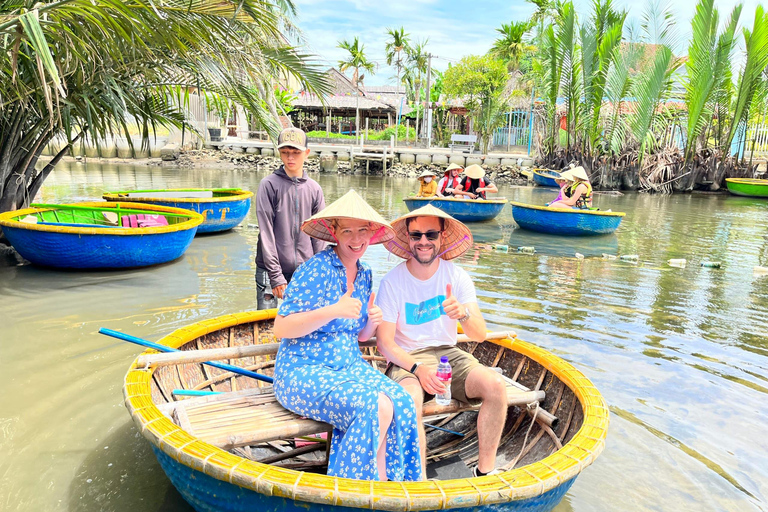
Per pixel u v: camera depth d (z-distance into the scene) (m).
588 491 2.79
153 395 2.82
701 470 3.00
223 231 9.99
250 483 1.96
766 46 20.73
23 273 6.56
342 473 2.33
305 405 2.55
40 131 7.72
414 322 3.05
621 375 4.19
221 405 2.75
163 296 5.79
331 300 2.66
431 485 1.97
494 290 6.48
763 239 11.01
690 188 22.89
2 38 5.49
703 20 20.72
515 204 11.09
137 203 8.52
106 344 4.40
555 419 3.02
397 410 2.41
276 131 7.92
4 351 4.22
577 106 23.62
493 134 33.44
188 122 9.46
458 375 2.88
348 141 34.03
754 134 26.00
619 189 23.14
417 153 29.56
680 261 8.34
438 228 2.96
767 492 2.83
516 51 31.70
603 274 7.52
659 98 21.69
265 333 3.87
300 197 4.05
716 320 5.60
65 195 14.52
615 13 22.75
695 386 4.04
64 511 2.51
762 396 3.91
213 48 6.22
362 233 2.68
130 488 2.70
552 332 5.07
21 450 2.97
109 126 7.39
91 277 6.46
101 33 5.39
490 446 2.73
